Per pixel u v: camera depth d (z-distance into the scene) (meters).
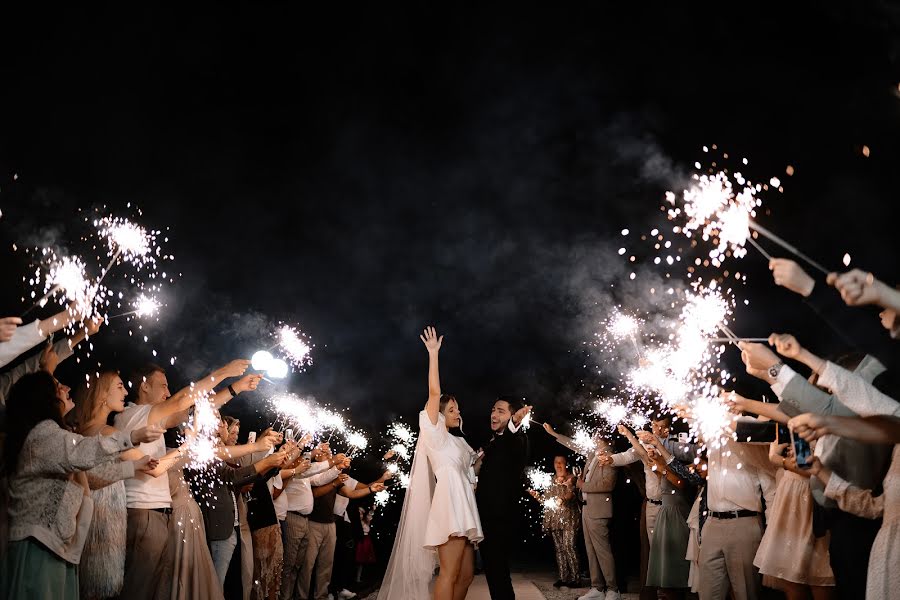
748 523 5.23
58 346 4.75
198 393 5.21
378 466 14.01
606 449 8.52
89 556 4.44
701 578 5.40
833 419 3.03
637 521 11.67
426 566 5.96
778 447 4.36
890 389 3.39
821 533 4.68
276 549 7.25
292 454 7.16
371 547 12.01
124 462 4.26
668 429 7.23
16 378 4.65
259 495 7.00
